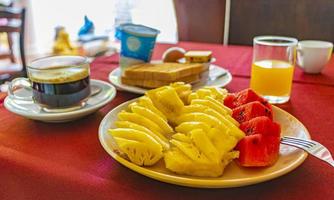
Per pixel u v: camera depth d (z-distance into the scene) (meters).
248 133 0.42
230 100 0.52
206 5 1.38
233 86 0.75
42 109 0.57
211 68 0.84
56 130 0.53
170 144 0.41
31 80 0.56
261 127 0.41
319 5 1.26
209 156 0.37
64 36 1.97
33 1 2.83
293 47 0.66
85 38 1.77
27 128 0.54
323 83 0.77
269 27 1.34
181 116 0.46
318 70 0.83
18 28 1.53
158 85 0.68
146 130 0.41
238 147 0.40
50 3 2.67
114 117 0.52
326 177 0.41
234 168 0.39
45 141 0.50
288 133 0.48
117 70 0.84
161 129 0.44
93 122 0.56
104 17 2.02
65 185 0.40
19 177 0.43
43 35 2.90
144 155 0.39
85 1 2.15
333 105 0.64
